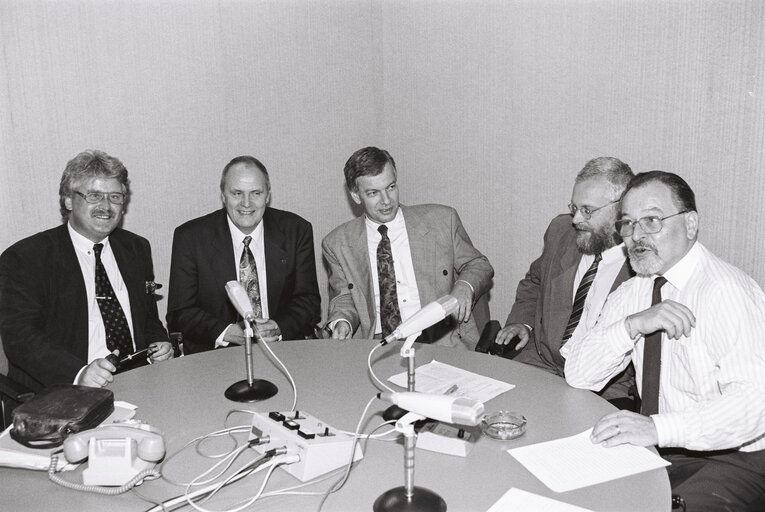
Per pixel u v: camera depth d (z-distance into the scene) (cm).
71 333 269
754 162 286
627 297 220
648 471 153
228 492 147
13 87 323
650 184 197
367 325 304
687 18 300
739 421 173
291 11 405
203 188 386
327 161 436
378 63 449
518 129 379
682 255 200
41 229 339
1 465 159
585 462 157
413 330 175
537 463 157
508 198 392
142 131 361
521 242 390
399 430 134
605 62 332
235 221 303
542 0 354
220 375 218
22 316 253
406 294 309
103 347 279
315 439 155
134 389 207
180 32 366
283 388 206
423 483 148
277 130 410
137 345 287
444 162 425
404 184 454
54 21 329
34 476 156
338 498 143
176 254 306
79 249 279
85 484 149
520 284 313
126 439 152
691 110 304
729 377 182
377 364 226
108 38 344
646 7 313
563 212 365
